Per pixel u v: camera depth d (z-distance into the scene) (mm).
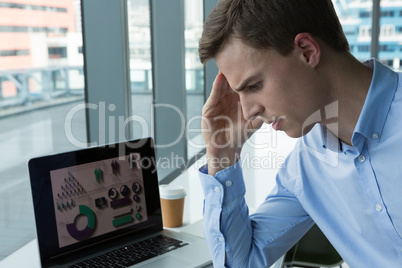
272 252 1066
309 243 1885
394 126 784
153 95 3232
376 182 816
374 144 804
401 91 782
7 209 2100
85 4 2352
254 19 725
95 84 2455
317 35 741
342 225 940
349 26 6469
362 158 821
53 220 1140
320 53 744
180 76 3672
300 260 1896
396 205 806
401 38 6402
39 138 2301
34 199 1111
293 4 723
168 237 1312
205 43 780
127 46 2514
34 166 1115
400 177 790
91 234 1206
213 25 767
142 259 1154
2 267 1170
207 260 1148
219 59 784
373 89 779
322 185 953
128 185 1301
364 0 6367
